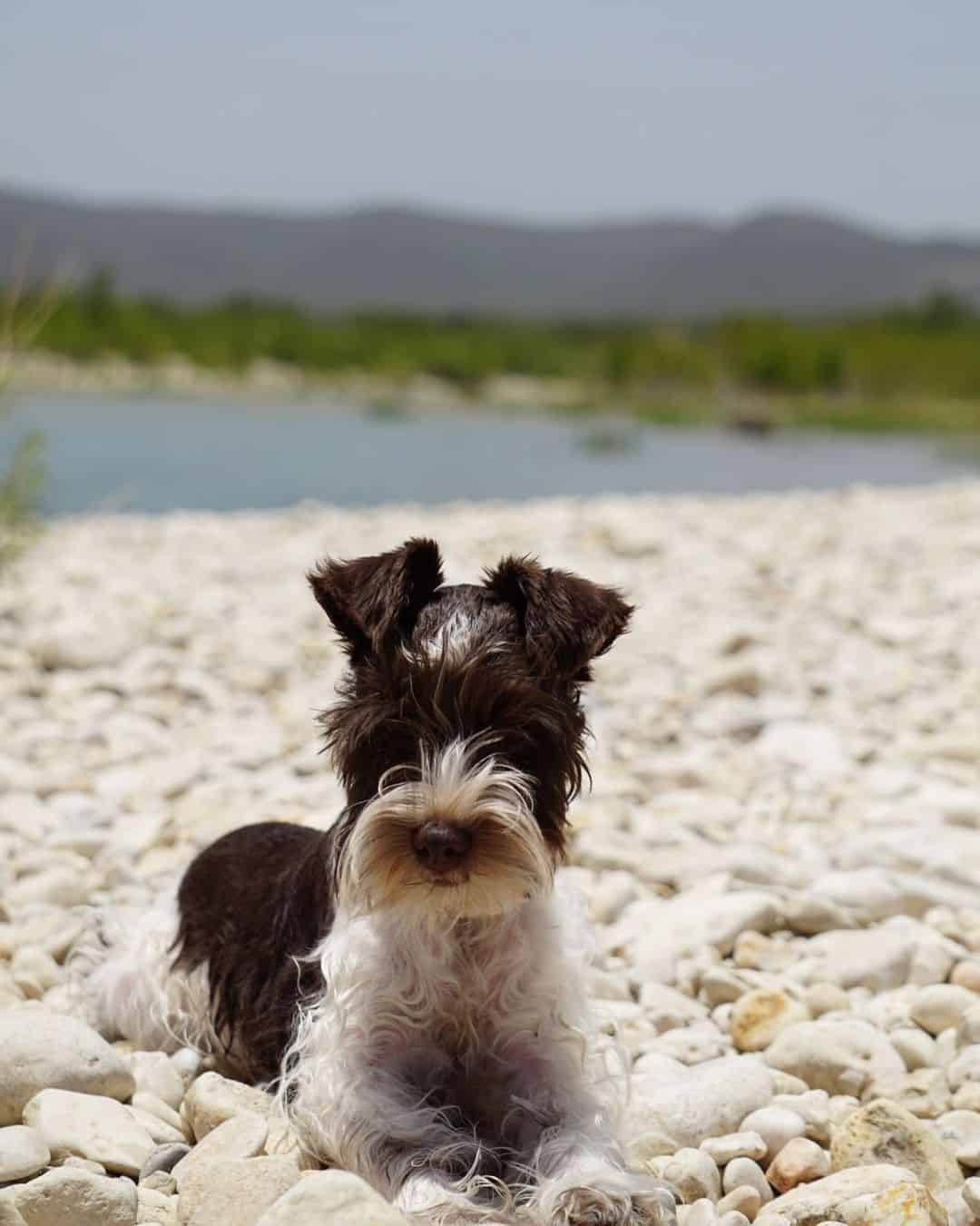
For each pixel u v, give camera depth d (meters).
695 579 3.17
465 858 1.00
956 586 3.07
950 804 1.68
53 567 3.08
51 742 1.92
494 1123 1.08
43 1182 0.95
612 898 1.45
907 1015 1.26
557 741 1.03
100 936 1.30
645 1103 1.10
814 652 2.48
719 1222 1.00
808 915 1.41
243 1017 1.15
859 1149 1.05
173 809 1.67
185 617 2.67
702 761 1.88
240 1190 0.96
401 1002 1.06
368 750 1.03
